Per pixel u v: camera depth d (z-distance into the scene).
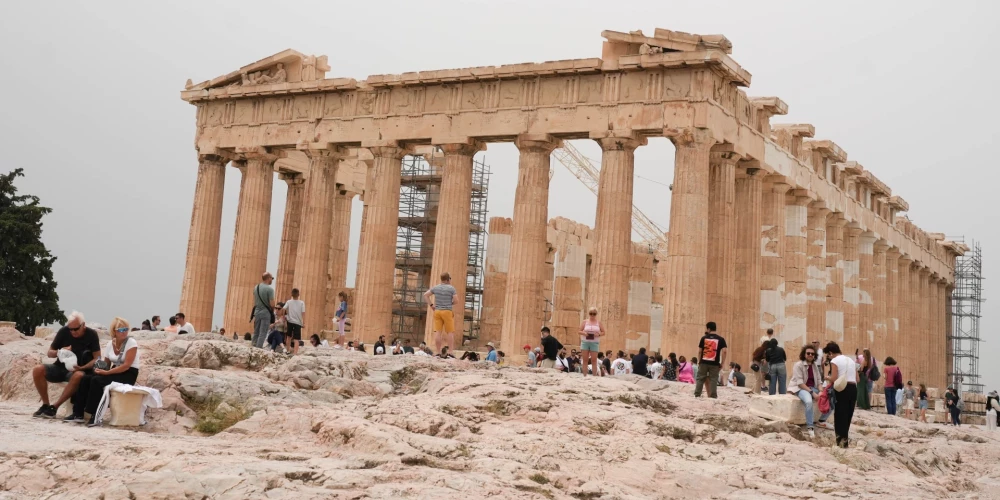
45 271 77.44
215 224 64.88
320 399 27.73
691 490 19.22
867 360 39.38
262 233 63.16
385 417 22.36
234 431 21.58
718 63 49.16
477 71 54.72
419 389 30.88
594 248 51.44
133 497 14.31
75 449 17.02
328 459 17.61
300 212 69.56
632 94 51.16
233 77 64.19
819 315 63.00
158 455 16.95
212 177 65.00
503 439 21.69
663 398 29.39
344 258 70.94
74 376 23.14
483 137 55.59
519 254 53.06
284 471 15.71
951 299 102.94
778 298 57.12
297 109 61.62
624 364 43.75
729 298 51.91
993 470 28.22
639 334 70.19
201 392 25.77
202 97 64.69
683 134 49.41
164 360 30.81
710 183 52.59
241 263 62.47
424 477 16.38
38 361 29.48
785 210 60.56
